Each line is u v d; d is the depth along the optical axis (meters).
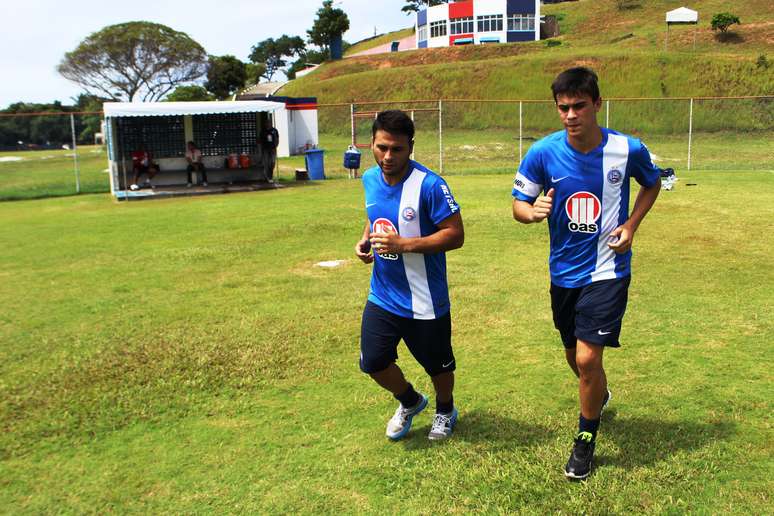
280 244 9.19
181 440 3.61
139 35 55.62
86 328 5.63
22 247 9.54
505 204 12.39
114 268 7.96
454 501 2.92
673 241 8.62
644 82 42.19
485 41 62.84
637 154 3.10
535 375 4.38
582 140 3.09
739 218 10.22
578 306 3.16
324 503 2.95
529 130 39.47
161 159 17.03
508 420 3.70
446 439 3.50
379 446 3.47
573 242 3.21
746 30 51.62
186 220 11.73
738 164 20.98
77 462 3.40
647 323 5.36
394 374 3.44
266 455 3.41
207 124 17.31
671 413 3.72
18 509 2.99
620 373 4.34
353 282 7.01
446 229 3.19
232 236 9.91
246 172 17.78
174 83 60.38
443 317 3.33
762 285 6.46
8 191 17.42
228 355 4.87
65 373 4.60
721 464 3.15
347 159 9.11
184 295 6.63
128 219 12.14
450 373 3.46
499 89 44.97
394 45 76.25
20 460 3.44
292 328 5.49
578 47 55.97
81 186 18.42
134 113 15.05
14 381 4.48
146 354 4.93
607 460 3.21
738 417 3.64
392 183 3.25
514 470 3.15
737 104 36.94
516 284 6.71
